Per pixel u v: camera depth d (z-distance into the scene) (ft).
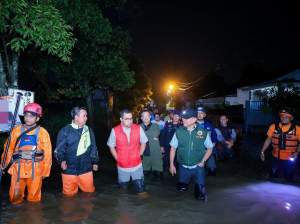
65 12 30.86
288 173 28.48
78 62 44.21
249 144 57.06
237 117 96.99
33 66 43.34
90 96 54.19
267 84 86.69
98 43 41.55
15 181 21.13
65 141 23.31
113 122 70.38
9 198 22.20
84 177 23.90
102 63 44.47
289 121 28.22
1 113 22.76
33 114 21.08
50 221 18.70
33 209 20.47
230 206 21.66
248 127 74.13
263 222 18.95
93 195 23.66
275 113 58.13
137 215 19.92
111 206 21.42
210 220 19.25
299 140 27.91
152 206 21.54
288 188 26.35
